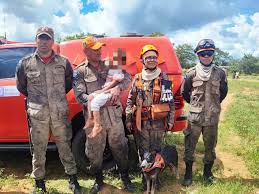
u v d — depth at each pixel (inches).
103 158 233.1
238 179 236.7
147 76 203.2
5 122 229.0
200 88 214.8
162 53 233.0
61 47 237.6
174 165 212.7
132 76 228.7
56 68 195.8
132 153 247.9
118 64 199.0
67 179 234.7
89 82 197.2
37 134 197.3
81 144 227.6
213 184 221.9
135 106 207.9
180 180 232.7
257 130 385.1
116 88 193.5
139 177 234.1
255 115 518.9
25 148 232.7
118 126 201.6
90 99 192.2
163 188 221.0
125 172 215.6
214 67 215.8
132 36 243.8
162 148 210.8
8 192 216.2
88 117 197.0
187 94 222.8
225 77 218.4
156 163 198.1
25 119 228.7
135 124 209.9
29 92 196.7
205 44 210.2
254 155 283.3
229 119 466.0
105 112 199.2
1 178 232.5
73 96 226.7
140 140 211.0
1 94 226.2
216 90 214.8
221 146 324.2
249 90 1326.3
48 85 194.9
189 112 220.8
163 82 203.5
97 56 195.2
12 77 231.0
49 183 226.8
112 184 224.2
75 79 197.5
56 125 197.8
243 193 211.8
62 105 198.4
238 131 380.8
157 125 206.4
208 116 215.8
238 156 297.7
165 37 239.8
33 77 193.2
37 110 194.4
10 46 235.8
